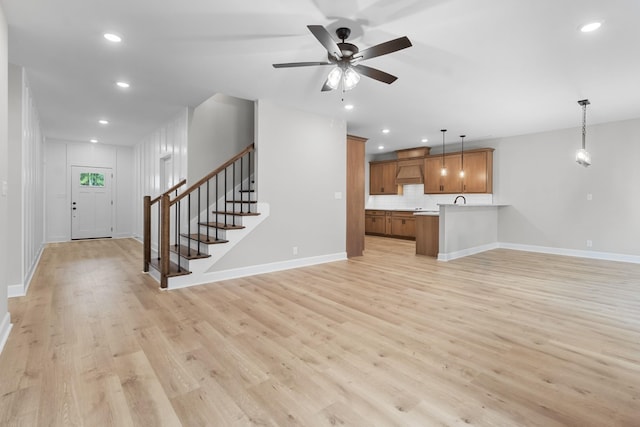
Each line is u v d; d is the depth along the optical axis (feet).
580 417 5.17
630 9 7.60
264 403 5.54
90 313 9.67
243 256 14.39
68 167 25.44
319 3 7.51
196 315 9.61
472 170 23.99
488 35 8.89
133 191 27.86
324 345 7.73
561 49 9.66
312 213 16.85
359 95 13.94
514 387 6.02
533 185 21.57
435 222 19.39
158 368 6.64
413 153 28.07
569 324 9.00
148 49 9.87
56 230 24.97
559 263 17.56
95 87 13.10
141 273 14.76
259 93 13.75
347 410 5.36
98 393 5.76
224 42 9.37
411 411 5.33
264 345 7.72
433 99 14.44
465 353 7.35
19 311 9.75
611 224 18.48
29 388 5.87
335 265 16.88
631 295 11.68
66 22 8.34
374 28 8.60
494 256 19.75
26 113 12.23
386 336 8.24
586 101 14.57
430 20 8.16
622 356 7.19
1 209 7.75
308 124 16.53
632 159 17.74
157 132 20.76
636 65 10.76
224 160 17.15
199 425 4.99
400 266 16.66
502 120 18.13
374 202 32.81
